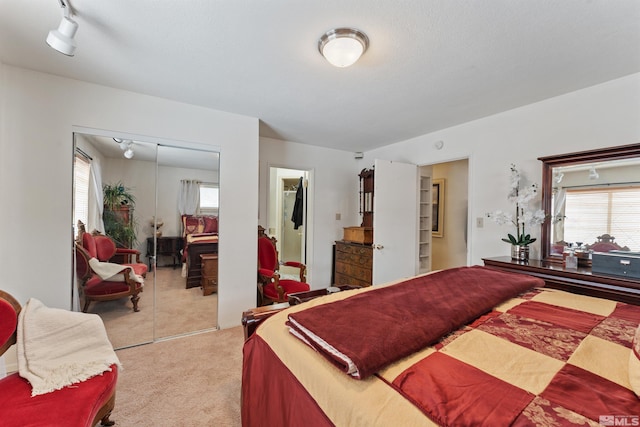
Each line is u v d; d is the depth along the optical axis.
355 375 0.77
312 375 0.85
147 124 2.37
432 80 2.06
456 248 4.32
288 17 1.40
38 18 1.44
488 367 0.78
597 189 2.11
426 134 3.45
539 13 1.35
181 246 2.62
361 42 1.54
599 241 2.09
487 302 1.22
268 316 1.47
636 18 1.37
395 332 0.91
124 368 2.03
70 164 2.10
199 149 2.62
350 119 2.94
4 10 1.38
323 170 4.21
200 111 2.61
